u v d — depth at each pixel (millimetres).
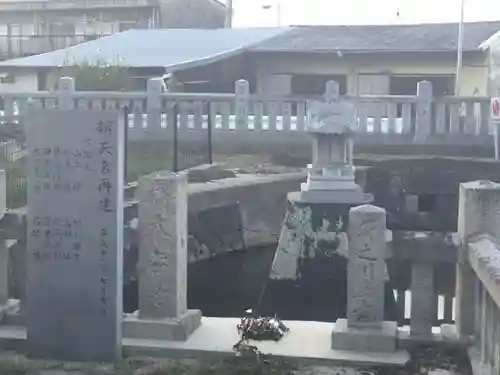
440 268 9367
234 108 17938
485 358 7164
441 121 17141
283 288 13133
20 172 14703
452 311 9625
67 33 38219
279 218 16797
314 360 7703
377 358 7699
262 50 27484
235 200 16094
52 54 28625
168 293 8227
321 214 12992
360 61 27641
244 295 14297
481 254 6988
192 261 15125
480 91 26578
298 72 28219
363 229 7895
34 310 7879
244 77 28469
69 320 7824
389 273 10500
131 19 37500
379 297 7941
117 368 7555
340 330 7980
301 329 8617
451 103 17047
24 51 36781
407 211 16078
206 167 17047
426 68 27219
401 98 17156
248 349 7836
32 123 7707
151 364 7684
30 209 7805
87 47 29062
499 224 7758
